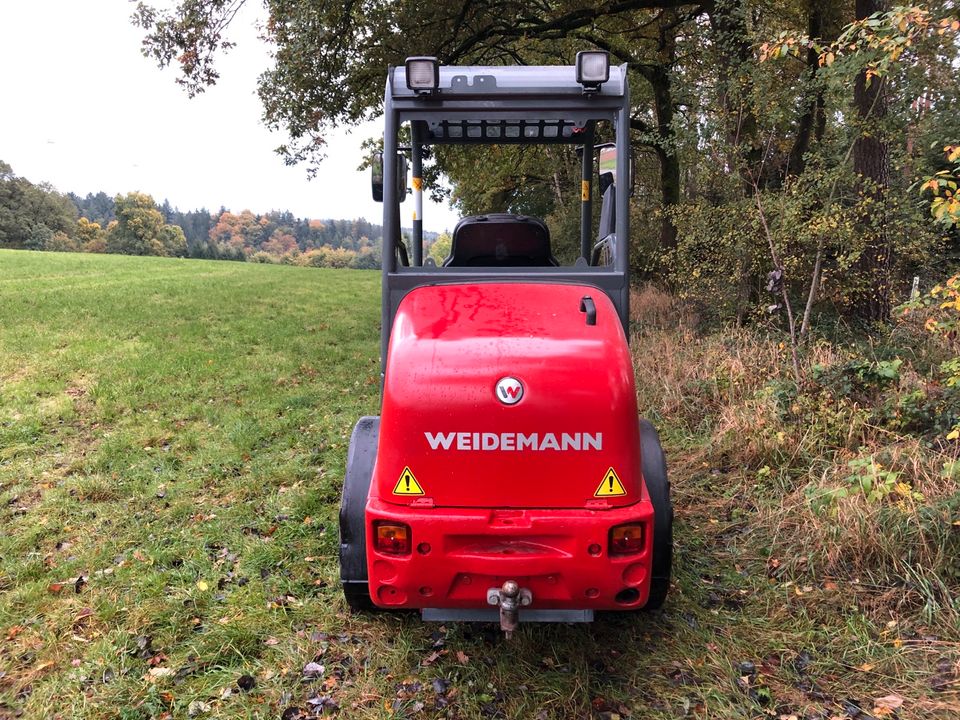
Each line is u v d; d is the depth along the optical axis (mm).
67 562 4043
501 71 3357
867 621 3297
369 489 3035
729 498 4668
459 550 2678
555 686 2963
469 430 2678
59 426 6676
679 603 3527
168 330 11719
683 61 7461
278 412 7160
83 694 2930
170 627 3383
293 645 3238
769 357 6312
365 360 9891
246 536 4355
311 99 11469
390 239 3408
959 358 4297
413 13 10969
